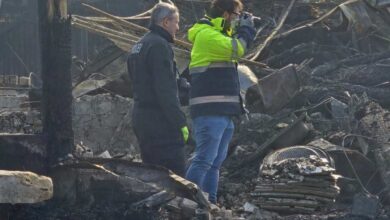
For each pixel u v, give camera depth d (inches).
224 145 449.1
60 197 422.3
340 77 637.3
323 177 455.2
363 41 721.0
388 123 529.0
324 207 459.5
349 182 495.2
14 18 1660.9
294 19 781.3
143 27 655.8
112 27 672.4
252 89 571.8
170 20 418.9
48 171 429.4
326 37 723.4
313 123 559.5
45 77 435.8
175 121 412.5
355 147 529.0
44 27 434.9
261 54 676.7
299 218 443.5
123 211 413.7
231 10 435.2
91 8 629.0
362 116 550.3
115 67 654.5
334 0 799.1
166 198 416.2
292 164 460.1
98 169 421.7
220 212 433.1
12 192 340.8
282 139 535.8
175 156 423.2
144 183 419.5
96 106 588.4
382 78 629.9
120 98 591.8
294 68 579.5
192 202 413.4
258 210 458.3
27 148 430.9
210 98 430.9
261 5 793.6
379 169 508.1
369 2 737.0
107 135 586.9
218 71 432.5
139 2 1518.2
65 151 434.0
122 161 425.4
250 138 554.3
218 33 430.6
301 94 585.6
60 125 434.0
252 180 506.6
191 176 432.1
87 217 410.3
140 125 422.0
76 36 1525.6
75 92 618.8
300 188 454.3
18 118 565.3
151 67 412.8
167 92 409.7
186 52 593.3
